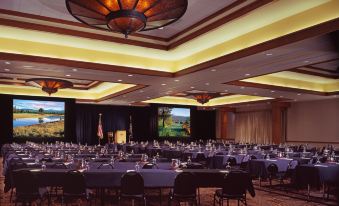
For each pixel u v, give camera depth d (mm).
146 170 5809
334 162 8625
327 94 15852
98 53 10391
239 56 8312
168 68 11633
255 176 9812
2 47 8977
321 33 6230
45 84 13383
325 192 8367
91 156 9328
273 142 19656
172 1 5238
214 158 11055
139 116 24719
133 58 10969
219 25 7613
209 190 8711
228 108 24234
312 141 18750
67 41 9539
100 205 6703
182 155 12633
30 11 7469
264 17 7301
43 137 19484
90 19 5789
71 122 20312
